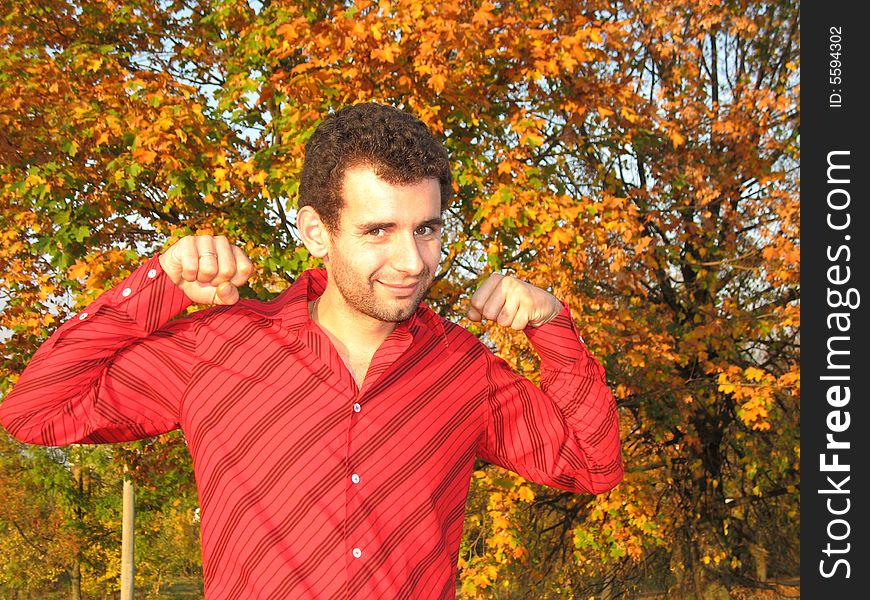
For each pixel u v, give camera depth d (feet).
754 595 29.89
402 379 4.97
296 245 19.84
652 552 30.50
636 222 21.09
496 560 22.17
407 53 18.71
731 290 28.71
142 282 4.75
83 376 4.84
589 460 5.70
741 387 22.17
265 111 22.50
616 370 25.05
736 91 29.19
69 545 70.59
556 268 19.08
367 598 4.49
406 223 4.36
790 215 24.16
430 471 4.90
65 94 19.84
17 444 67.21
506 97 21.76
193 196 20.30
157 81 19.70
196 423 4.78
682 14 26.55
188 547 76.59
